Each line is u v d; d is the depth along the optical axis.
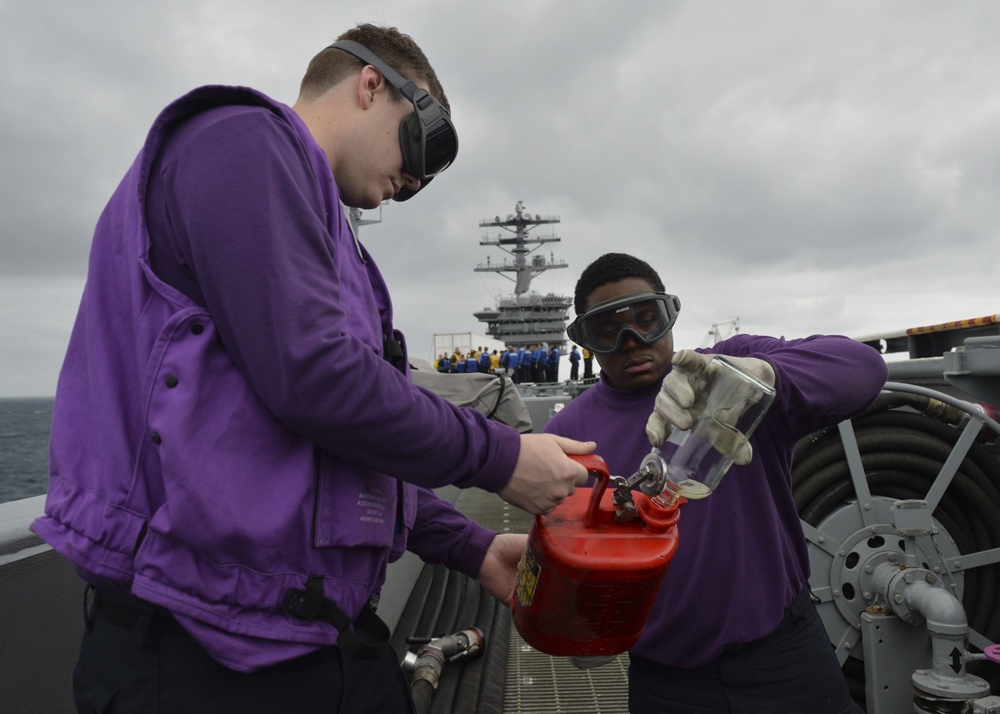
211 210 0.78
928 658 2.03
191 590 0.77
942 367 2.52
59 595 1.23
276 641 0.81
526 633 1.05
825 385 1.22
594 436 1.67
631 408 1.62
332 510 0.86
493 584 1.30
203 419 0.79
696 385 0.94
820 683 1.42
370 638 0.95
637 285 1.54
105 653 0.84
